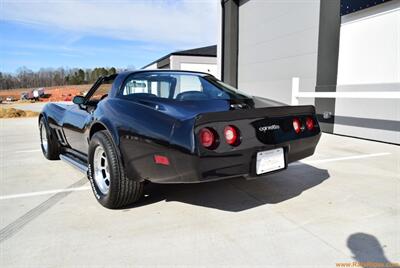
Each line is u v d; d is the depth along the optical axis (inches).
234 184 111.3
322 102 245.9
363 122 211.0
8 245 68.7
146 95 95.7
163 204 92.8
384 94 172.9
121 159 83.1
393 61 189.6
